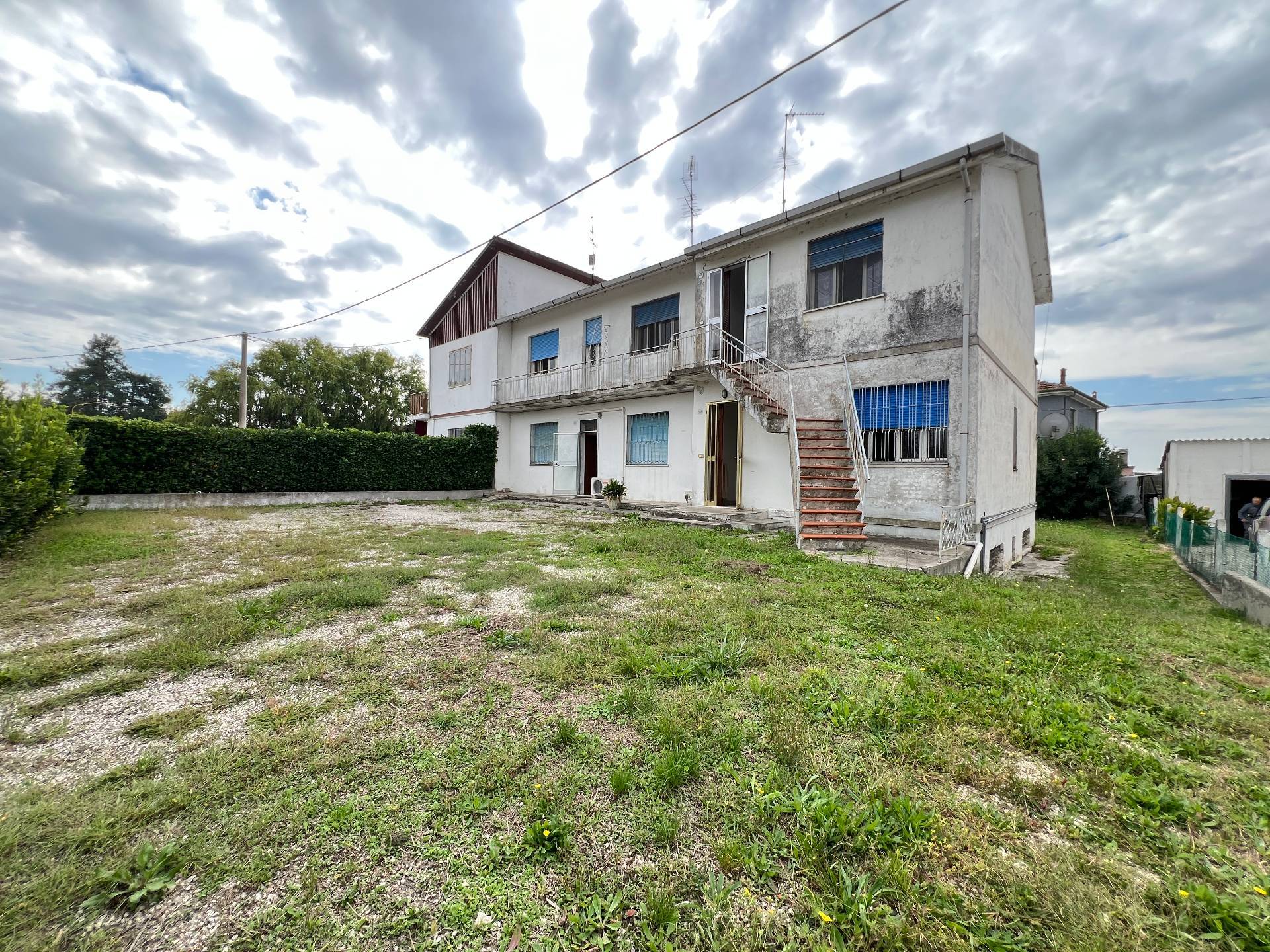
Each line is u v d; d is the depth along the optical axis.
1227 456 17.77
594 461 18.52
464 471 19.80
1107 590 8.36
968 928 1.65
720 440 13.11
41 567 6.69
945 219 9.28
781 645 4.08
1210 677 3.83
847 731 2.84
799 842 1.97
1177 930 1.66
